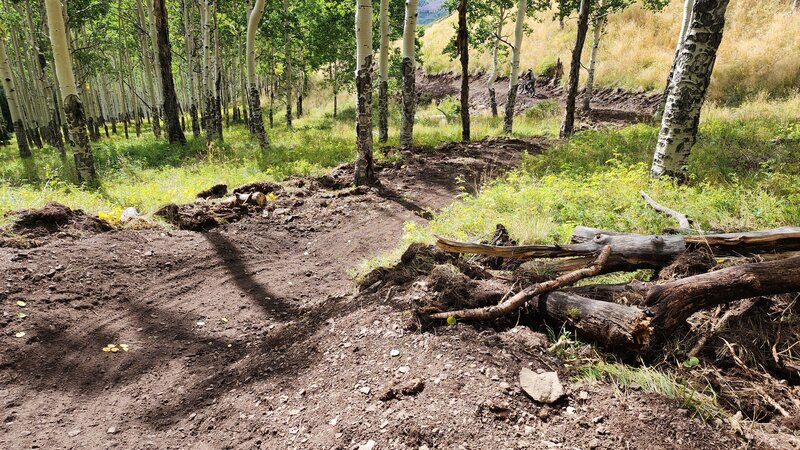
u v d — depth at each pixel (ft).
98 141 79.25
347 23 68.90
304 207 24.79
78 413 10.29
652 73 69.00
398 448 7.87
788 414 8.09
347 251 20.10
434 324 11.28
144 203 23.63
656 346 9.80
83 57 64.49
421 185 29.60
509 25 106.22
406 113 41.70
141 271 16.46
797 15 65.62
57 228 18.04
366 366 10.46
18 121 49.44
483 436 7.88
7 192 22.97
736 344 9.62
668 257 11.84
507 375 9.32
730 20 71.51
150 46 83.20
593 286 11.25
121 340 13.00
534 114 70.74
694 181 22.22
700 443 7.51
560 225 16.61
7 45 82.84
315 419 9.23
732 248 11.70
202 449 9.13
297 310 15.25
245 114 89.20
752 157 26.89
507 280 12.62
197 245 18.99
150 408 10.53
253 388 10.84
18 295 13.60
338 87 87.71
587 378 9.16
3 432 9.45
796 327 9.70
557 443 7.66
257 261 18.78
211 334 13.70
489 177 30.50
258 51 81.71
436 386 9.18
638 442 7.58
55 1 27.30
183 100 116.06
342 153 41.34
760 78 58.44
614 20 84.48
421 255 14.82
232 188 28.66
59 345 12.35
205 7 52.01
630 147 33.60
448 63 105.60
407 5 38.99
